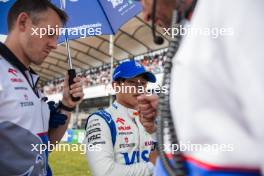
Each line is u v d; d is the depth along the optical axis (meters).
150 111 1.41
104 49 22.17
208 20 0.65
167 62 0.84
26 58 1.85
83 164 10.60
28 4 1.80
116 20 2.72
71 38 2.54
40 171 1.79
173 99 0.71
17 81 1.72
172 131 0.77
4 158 1.65
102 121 2.28
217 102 0.63
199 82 0.64
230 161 0.61
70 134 19.61
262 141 0.55
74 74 2.09
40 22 1.82
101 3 2.68
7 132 1.64
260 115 0.54
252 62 0.56
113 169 2.16
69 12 2.54
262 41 0.56
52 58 24.81
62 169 9.67
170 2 0.88
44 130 1.90
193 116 0.65
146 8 0.98
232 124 0.61
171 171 0.78
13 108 1.65
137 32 18.78
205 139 0.65
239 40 0.58
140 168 2.22
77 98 2.06
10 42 1.83
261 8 0.59
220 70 0.61
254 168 0.59
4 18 2.20
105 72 24.14
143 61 20.17
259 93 0.54
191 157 0.69
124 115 2.37
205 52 0.63
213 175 0.63
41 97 1.95
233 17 0.60
